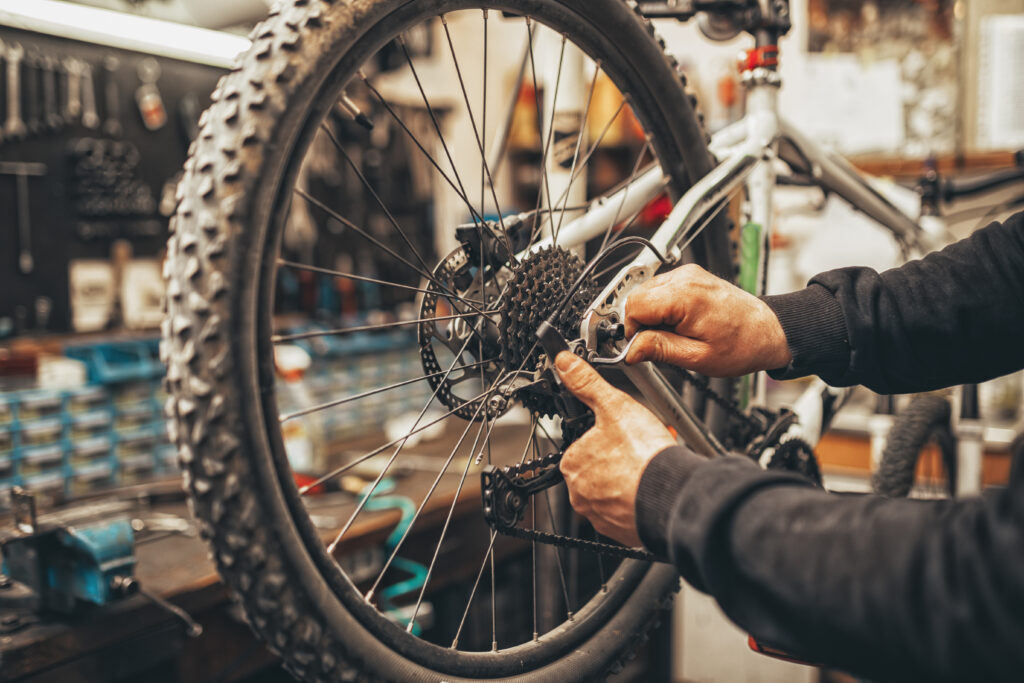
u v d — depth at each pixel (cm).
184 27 167
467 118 274
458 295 70
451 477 156
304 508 56
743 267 95
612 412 54
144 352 162
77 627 92
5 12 157
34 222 176
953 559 37
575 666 75
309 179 222
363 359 196
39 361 149
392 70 230
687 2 95
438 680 62
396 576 143
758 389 101
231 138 53
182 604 104
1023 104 211
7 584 101
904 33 223
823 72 235
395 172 246
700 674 213
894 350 71
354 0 57
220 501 52
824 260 236
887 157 228
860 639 39
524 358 66
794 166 111
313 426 160
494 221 72
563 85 111
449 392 70
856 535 40
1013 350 72
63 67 177
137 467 156
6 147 171
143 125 194
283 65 54
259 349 53
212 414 51
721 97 237
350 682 58
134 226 193
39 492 139
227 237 52
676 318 65
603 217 85
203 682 115
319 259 223
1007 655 36
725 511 44
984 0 213
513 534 65
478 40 278
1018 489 37
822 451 199
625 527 51
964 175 217
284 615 54
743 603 43
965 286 72
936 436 152
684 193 87
